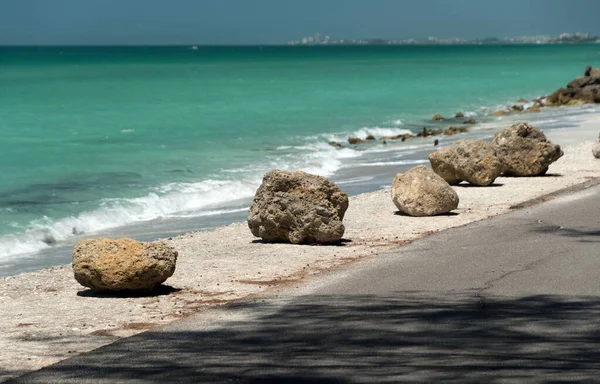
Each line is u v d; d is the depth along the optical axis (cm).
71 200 2559
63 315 1245
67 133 4241
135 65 13975
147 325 1170
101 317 1227
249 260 1645
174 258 1391
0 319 1225
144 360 980
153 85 8125
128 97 6531
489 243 1695
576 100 6731
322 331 1088
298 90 7619
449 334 1059
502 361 944
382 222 2066
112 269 1337
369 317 1153
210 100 6372
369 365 938
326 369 927
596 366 923
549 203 2202
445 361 947
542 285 1327
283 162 3438
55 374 935
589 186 2500
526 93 7938
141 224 2339
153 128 4534
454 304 1216
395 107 6203
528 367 921
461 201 2358
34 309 1290
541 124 4844
